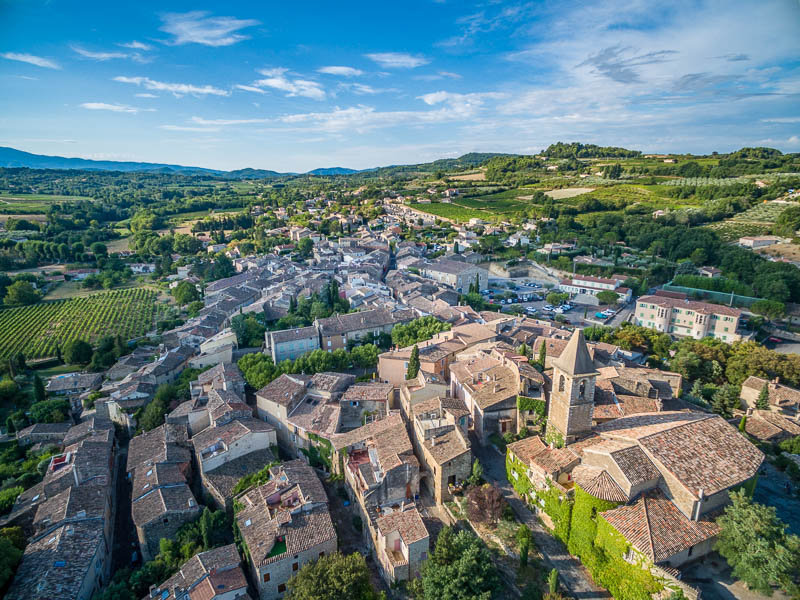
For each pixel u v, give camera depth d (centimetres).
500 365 8719
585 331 13600
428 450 6938
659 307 15688
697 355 11194
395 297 18525
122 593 5897
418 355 10031
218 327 15350
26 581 5812
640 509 4938
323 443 8038
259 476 7662
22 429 11125
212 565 5909
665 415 6512
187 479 8325
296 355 12338
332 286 16762
